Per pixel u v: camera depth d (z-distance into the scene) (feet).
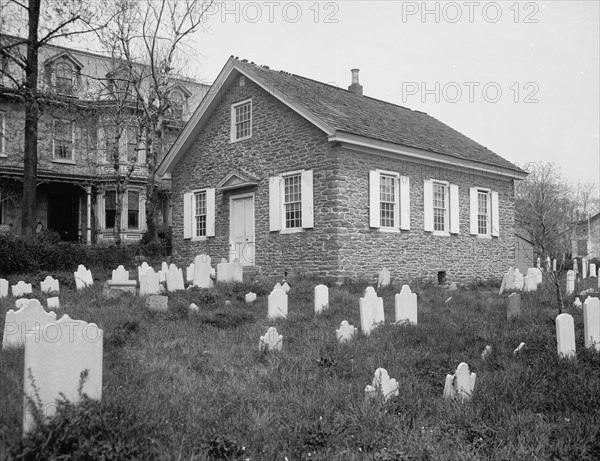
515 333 28.63
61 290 47.11
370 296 31.58
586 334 26.66
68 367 14.61
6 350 22.43
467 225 73.97
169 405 16.78
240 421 16.24
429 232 67.46
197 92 118.11
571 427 16.67
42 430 13.05
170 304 37.55
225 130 71.05
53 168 99.60
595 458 15.26
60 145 101.19
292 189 61.98
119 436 13.52
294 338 27.96
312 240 58.70
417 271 65.36
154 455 13.44
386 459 13.99
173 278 46.32
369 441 15.23
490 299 45.06
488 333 28.96
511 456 14.74
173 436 14.57
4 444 13.03
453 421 17.21
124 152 103.19
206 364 22.75
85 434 13.20
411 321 33.35
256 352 24.98
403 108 86.69
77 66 100.53
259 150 65.82
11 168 89.25
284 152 62.39
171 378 20.33
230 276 53.11
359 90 84.12
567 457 15.06
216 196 72.08
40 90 79.10
